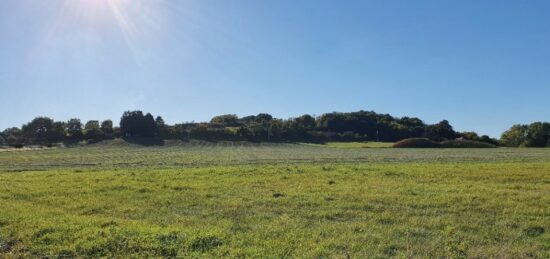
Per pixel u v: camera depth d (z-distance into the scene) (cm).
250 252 1124
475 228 1397
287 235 1305
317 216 1598
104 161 5891
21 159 6950
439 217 1548
